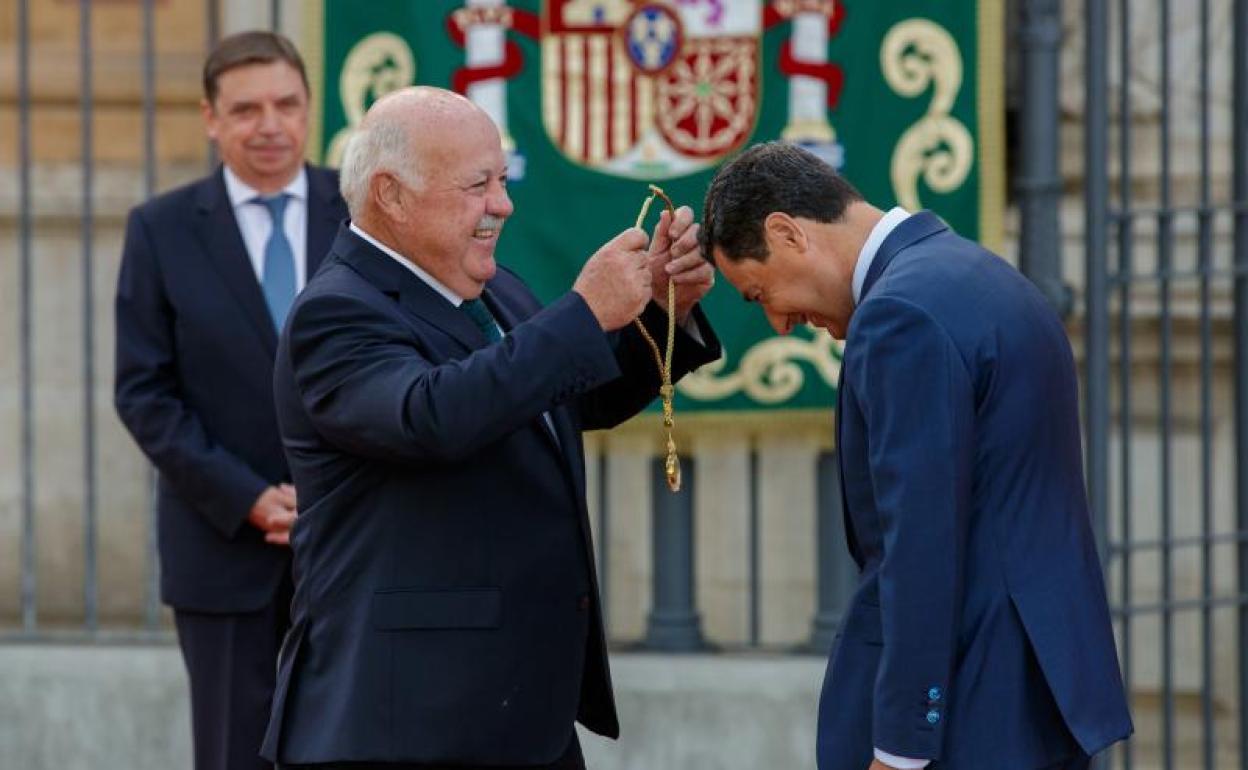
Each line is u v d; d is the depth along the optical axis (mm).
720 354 9961
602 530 15102
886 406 8539
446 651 9062
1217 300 15492
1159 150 15438
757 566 15305
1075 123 15531
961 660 8688
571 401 9734
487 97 14219
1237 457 14250
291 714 9328
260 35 12039
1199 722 15820
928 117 14117
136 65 17297
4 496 16641
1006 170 15383
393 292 9203
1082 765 9008
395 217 9164
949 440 8469
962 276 8789
